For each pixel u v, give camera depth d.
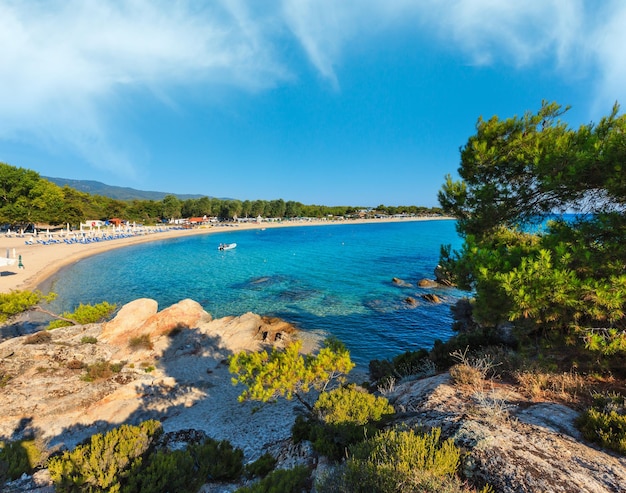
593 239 7.90
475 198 11.41
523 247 8.83
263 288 43.31
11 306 19.48
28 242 74.19
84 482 7.83
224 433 14.31
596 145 7.76
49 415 14.31
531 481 4.78
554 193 9.27
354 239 111.88
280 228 177.88
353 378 20.16
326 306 35.53
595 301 6.79
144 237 102.94
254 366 10.19
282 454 10.10
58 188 111.88
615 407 6.55
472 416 7.09
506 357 10.84
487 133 11.84
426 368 14.44
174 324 24.42
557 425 6.58
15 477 10.55
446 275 10.82
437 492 4.40
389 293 40.59
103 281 46.69
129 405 15.92
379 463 5.01
